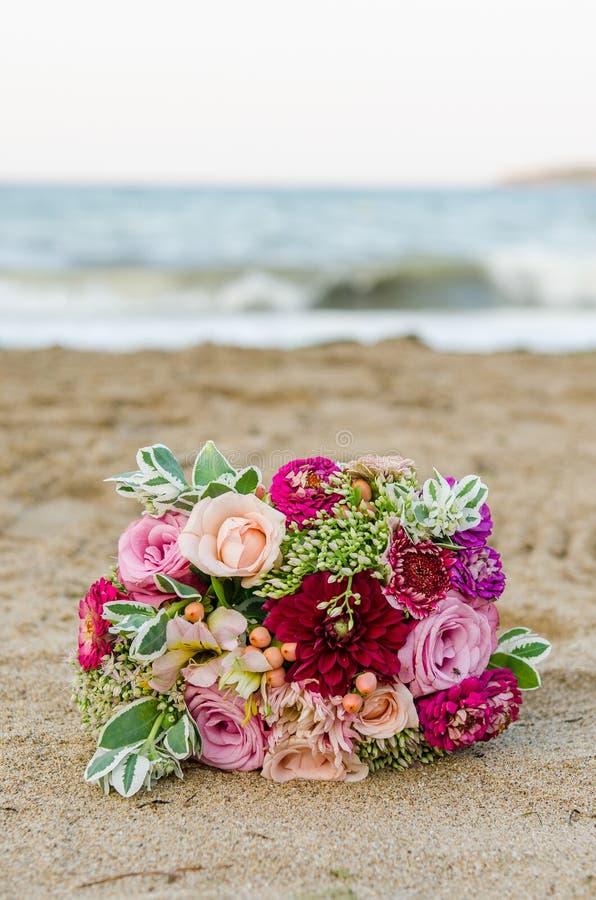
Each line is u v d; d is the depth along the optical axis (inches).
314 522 74.6
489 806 71.6
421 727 75.3
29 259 698.2
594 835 67.4
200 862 62.9
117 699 76.2
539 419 257.6
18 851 64.6
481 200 1449.3
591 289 632.4
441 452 217.0
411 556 72.9
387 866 62.6
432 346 408.5
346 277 630.5
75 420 239.6
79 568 144.7
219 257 741.9
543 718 92.4
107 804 71.6
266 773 74.9
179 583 72.6
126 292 585.9
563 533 164.9
